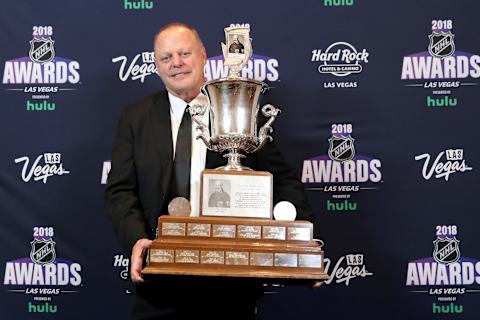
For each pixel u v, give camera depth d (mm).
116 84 3211
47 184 3178
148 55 3213
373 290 3105
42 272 3145
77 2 3232
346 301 3105
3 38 3221
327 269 3121
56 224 3160
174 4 3217
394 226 3127
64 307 3131
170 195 2447
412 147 3152
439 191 3131
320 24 3211
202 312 2320
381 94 3178
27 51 3219
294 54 3205
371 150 3160
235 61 2402
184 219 2111
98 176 3178
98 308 3129
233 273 2035
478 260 3092
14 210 3168
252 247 2084
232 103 2340
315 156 3166
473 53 3170
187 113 2541
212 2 3221
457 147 3145
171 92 2578
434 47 3182
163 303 2328
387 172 3148
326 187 3156
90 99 3207
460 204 3121
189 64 2514
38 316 3133
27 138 3195
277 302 3111
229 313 2322
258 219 2148
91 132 3197
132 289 2438
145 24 3223
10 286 3141
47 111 3205
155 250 2066
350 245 3129
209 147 2357
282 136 3178
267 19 3217
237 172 2205
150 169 2480
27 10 3225
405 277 3104
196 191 2447
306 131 3176
